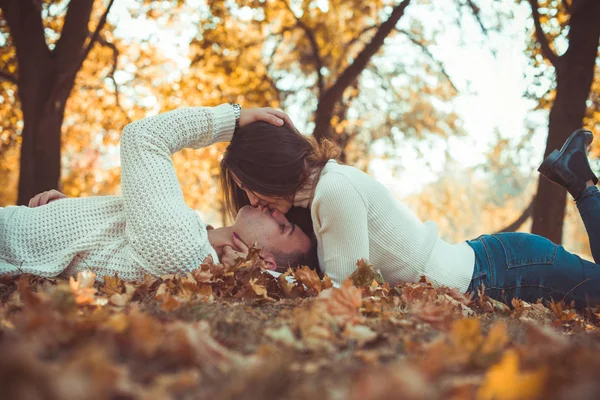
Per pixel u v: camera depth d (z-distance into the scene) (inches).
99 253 112.7
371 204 115.6
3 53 402.6
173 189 113.7
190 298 93.4
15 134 468.4
